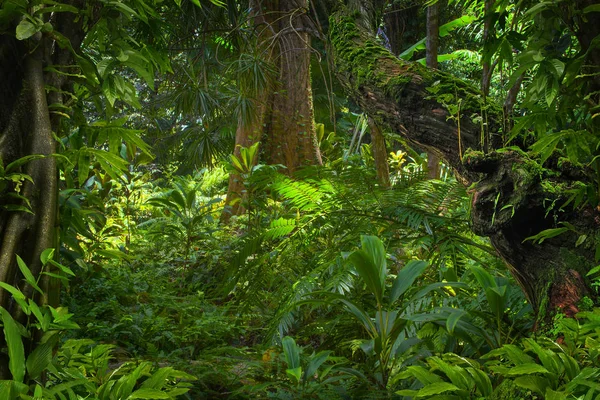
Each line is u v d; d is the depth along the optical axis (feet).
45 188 5.55
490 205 8.31
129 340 12.12
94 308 12.39
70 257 9.09
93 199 9.05
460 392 6.45
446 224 11.75
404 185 13.37
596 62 7.32
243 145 24.72
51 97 5.97
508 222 8.09
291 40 22.03
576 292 7.64
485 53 8.37
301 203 12.76
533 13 7.39
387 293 11.96
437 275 11.94
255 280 13.38
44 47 5.88
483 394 6.58
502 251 8.47
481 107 9.22
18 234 5.29
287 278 13.29
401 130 10.50
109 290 13.94
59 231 6.34
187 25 18.78
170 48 18.92
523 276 8.56
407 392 6.79
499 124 9.09
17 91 5.59
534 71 8.55
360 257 8.98
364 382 9.10
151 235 19.92
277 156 25.08
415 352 9.66
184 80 19.20
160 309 14.25
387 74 10.72
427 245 12.26
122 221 20.27
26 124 5.57
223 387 10.18
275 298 13.53
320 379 8.85
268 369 10.62
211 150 20.54
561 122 8.01
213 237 19.27
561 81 7.29
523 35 8.02
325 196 12.55
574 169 7.97
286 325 10.67
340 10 12.78
